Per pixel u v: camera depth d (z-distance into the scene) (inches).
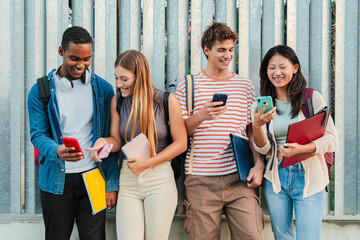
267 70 91.4
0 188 112.7
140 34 114.7
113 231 110.3
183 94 97.7
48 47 111.5
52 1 110.8
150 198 85.9
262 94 94.2
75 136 87.8
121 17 113.9
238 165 88.8
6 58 111.0
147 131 87.2
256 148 90.7
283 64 87.8
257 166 94.3
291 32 111.1
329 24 111.3
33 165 112.4
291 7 110.6
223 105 84.9
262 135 87.3
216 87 97.0
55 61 111.8
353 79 110.7
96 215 90.1
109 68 113.6
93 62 117.2
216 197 93.8
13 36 110.4
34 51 111.2
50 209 86.7
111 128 91.8
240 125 95.7
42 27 112.0
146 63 87.3
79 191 88.6
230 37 93.7
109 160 91.6
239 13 112.4
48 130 88.7
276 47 90.3
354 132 111.2
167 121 89.2
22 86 111.9
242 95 96.6
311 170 87.0
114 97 92.3
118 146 91.0
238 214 93.6
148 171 86.1
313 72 112.5
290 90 89.5
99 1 112.4
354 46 110.3
